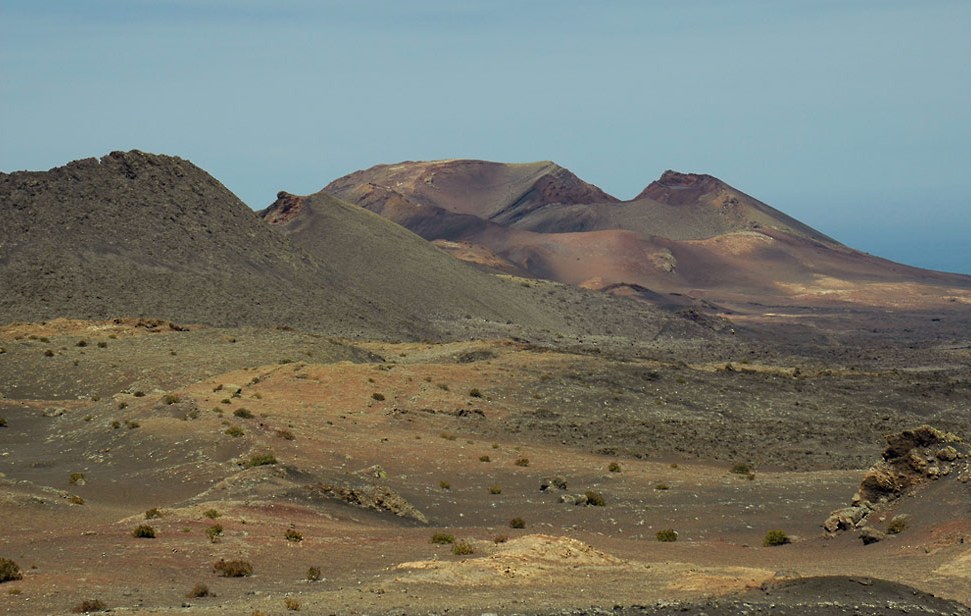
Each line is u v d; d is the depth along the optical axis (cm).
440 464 7750
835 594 3478
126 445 7769
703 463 8956
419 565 3919
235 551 4197
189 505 5591
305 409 9794
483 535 5078
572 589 3594
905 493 5709
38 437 8775
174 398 8988
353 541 4641
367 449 7956
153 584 3641
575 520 6119
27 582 3531
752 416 11431
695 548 5103
